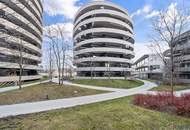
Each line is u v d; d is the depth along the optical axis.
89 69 55.38
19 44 32.50
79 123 7.89
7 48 33.19
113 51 54.78
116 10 61.53
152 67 76.00
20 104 15.53
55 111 11.77
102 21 55.69
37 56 55.22
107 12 57.44
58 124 7.87
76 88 26.70
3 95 19.06
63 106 14.41
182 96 12.34
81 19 61.91
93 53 56.84
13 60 38.84
